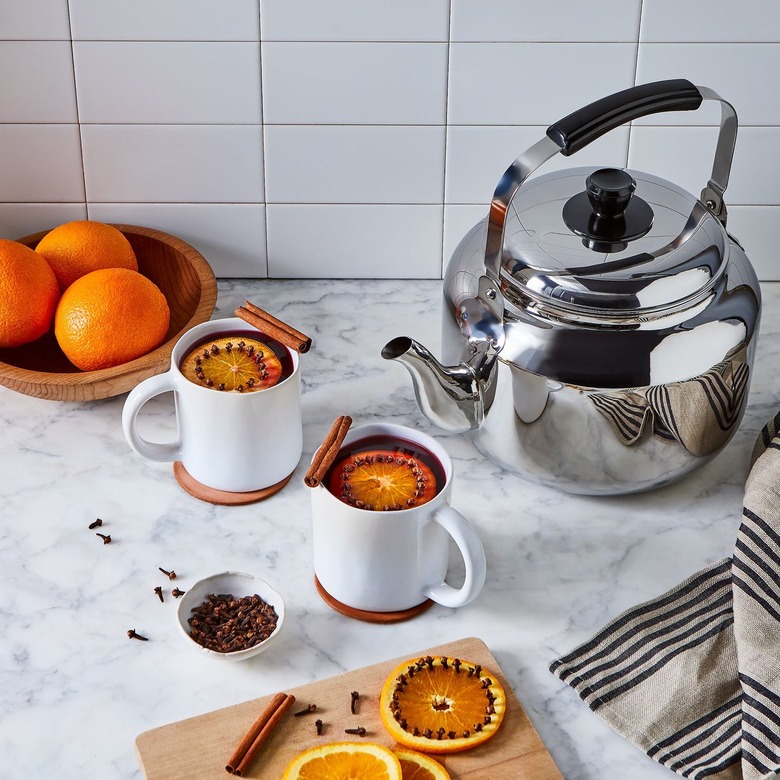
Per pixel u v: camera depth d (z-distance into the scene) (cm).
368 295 117
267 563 86
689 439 85
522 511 92
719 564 84
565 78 107
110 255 106
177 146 110
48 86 107
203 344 93
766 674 73
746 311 86
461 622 82
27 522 90
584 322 81
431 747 70
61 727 74
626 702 75
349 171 112
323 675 78
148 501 92
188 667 78
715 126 110
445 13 103
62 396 95
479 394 86
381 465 81
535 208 86
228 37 104
